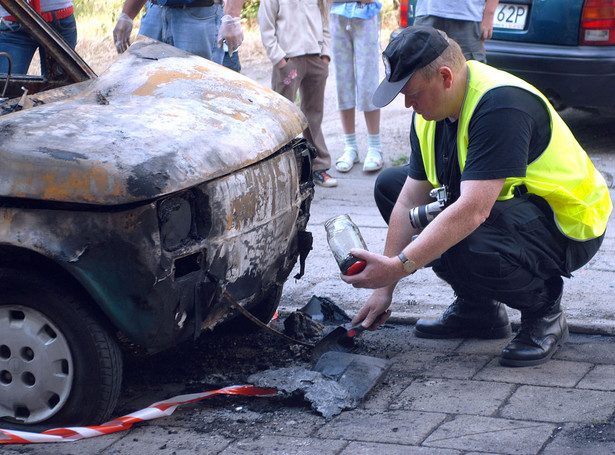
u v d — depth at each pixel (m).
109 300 2.68
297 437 2.80
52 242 2.64
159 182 2.60
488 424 2.83
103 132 2.74
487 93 3.00
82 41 8.75
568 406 2.95
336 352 3.30
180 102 3.08
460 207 2.96
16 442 2.84
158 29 5.35
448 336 3.70
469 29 6.13
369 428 2.84
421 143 3.36
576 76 6.63
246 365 3.48
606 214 3.38
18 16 3.45
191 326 2.89
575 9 6.54
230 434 2.85
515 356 3.32
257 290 3.18
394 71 2.98
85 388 2.84
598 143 7.25
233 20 5.10
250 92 3.35
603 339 3.61
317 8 6.23
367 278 3.03
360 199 6.19
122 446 2.80
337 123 8.41
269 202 3.07
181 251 2.70
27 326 2.86
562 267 3.32
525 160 3.00
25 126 2.73
